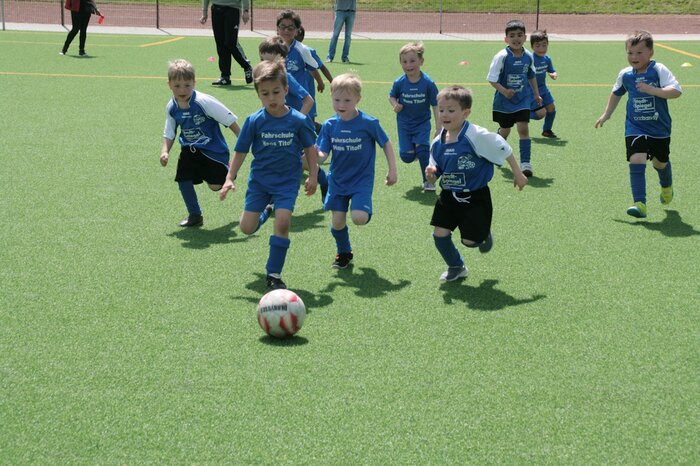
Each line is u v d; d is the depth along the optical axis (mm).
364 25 27750
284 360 4383
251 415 3834
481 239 5430
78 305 5098
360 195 5777
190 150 6656
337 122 5852
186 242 6359
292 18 8719
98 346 4531
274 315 4578
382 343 4617
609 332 4820
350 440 3639
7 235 6414
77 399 3961
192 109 6559
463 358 4449
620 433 3730
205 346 4547
